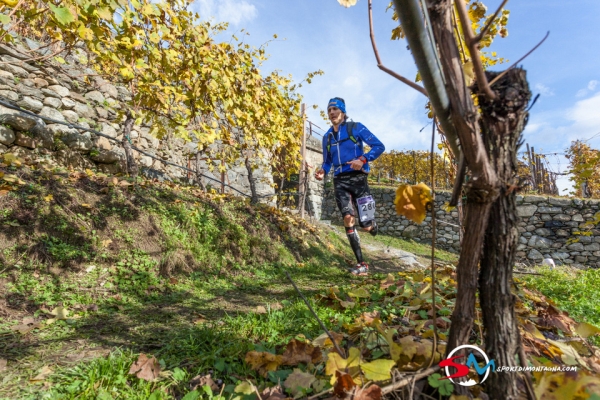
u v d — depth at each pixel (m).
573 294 3.58
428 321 1.81
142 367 1.35
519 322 1.65
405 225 11.34
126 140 4.70
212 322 2.06
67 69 5.06
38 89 4.88
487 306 0.94
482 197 0.86
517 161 0.91
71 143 4.79
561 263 9.66
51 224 3.01
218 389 1.29
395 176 17.62
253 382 1.32
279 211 6.48
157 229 3.73
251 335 1.82
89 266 2.92
